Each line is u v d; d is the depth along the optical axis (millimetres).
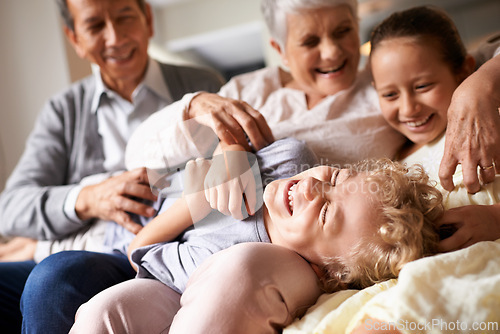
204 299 696
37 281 890
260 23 4789
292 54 1282
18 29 2596
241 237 900
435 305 603
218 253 804
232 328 665
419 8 1142
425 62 1019
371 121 1176
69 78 2582
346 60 1261
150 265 934
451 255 661
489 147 804
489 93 816
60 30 2570
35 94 2598
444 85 1033
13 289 1161
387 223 803
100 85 1593
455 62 1062
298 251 858
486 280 620
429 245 789
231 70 7113
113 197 1156
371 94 1271
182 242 1011
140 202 1195
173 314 837
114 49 1499
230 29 4852
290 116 1292
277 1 1240
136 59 1549
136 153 1183
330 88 1275
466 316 595
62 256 942
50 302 871
